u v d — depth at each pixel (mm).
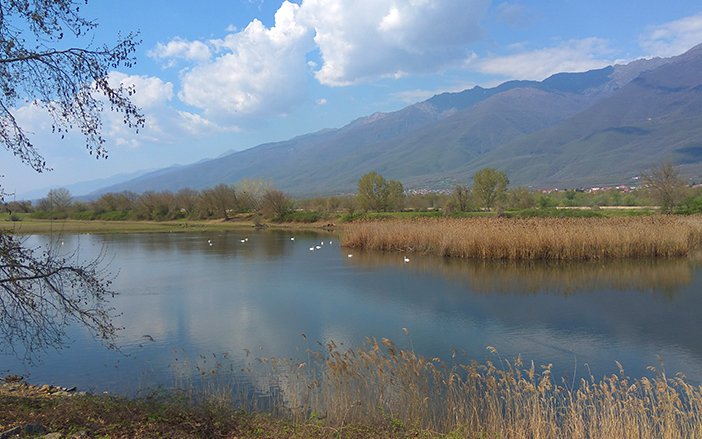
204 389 10844
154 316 19078
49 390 10852
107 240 55156
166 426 7473
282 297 22688
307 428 7969
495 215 60688
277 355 14133
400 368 10195
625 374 12539
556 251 32844
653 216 42031
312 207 99312
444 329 16938
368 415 8758
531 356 14055
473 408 8836
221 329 17125
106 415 7828
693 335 16031
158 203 102000
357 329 17047
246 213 97000
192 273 30344
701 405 8547
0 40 7797
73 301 9164
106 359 13734
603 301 21031
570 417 8781
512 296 22281
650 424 8430
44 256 8688
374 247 41875
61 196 113312
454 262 33125
